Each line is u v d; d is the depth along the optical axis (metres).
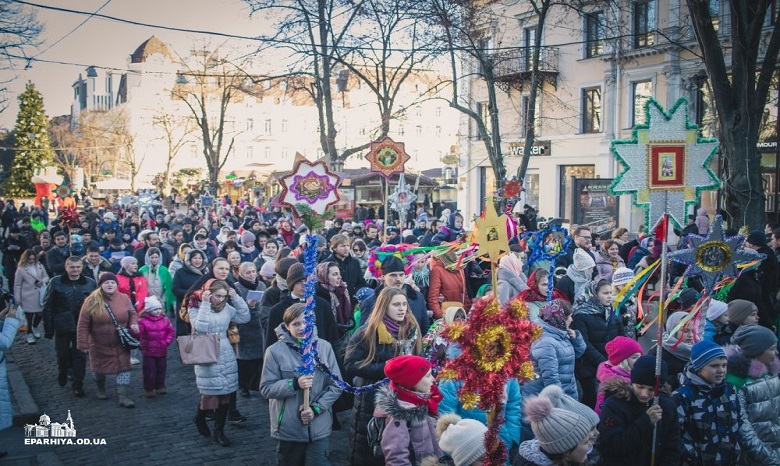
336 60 25.20
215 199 34.50
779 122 20.80
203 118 40.56
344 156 26.45
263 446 7.71
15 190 70.00
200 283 8.55
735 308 6.61
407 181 34.66
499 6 32.97
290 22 24.30
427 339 6.39
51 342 13.66
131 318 9.43
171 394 9.91
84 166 72.50
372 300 7.43
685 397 5.08
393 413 4.75
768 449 5.21
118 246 14.91
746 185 12.32
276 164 76.44
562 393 4.30
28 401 9.21
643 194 5.73
